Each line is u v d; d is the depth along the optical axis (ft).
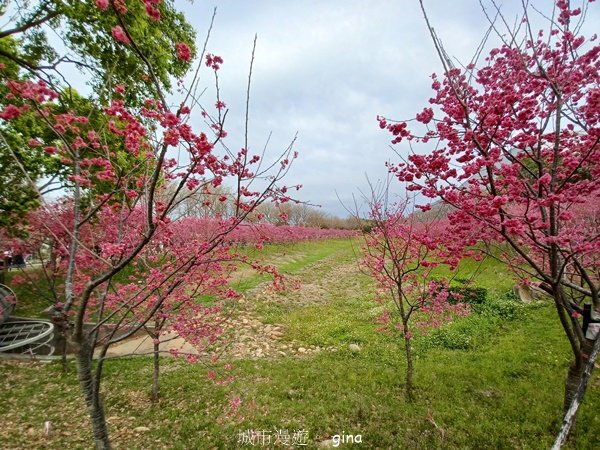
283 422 16.15
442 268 49.39
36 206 28.81
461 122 12.04
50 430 16.29
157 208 11.59
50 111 11.30
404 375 20.52
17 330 31.35
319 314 37.19
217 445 14.70
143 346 29.19
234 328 32.14
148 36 21.93
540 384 17.93
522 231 10.28
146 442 15.15
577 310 13.73
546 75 11.46
